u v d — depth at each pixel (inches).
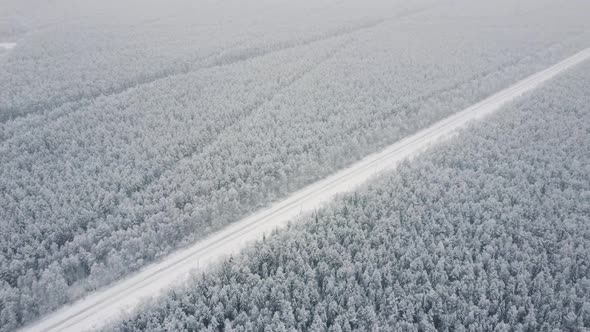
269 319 1993.1
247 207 2915.8
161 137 3501.5
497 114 3993.6
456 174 3112.7
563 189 2965.1
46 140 3484.3
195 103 4163.4
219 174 3036.4
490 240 2439.7
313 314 2050.9
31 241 2432.3
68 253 2415.1
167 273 2410.2
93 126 3718.0
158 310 2071.9
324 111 3981.3
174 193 2829.7
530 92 4471.0
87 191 2866.6
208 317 2018.9
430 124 4141.2
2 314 2063.2
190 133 3607.3
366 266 2258.9
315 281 2181.3
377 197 2787.9
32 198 2755.9
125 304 2213.3
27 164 3184.1
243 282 2209.6
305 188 3179.1
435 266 2268.7
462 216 2640.3
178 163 3243.1
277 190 3107.8
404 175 3088.1
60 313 2169.0
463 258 2348.7
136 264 2410.2
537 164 3154.5
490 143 3437.5
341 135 3649.1
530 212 2637.8
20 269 2281.0
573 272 2253.9
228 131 3666.3
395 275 2234.3
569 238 2401.6
